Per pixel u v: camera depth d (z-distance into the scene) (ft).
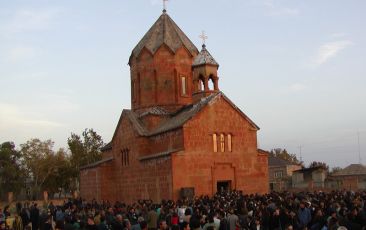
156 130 156.25
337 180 215.51
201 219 61.93
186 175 136.56
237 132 148.66
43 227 81.46
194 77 157.07
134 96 178.50
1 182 317.01
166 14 183.83
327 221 62.23
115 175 172.65
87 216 71.82
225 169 144.66
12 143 327.06
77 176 316.40
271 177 361.51
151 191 145.69
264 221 72.18
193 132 140.36
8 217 101.65
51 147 323.57
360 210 62.64
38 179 325.62
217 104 146.30
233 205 88.79
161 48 172.45
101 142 322.34
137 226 58.70
